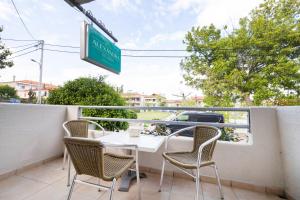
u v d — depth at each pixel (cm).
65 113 328
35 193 192
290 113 183
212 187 219
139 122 272
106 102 464
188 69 1151
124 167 155
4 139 223
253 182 213
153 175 250
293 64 849
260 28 923
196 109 242
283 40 897
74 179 148
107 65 317
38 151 273
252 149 214
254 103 905
